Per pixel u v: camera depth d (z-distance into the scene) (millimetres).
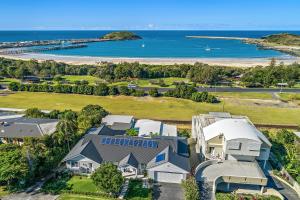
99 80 140500
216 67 154750
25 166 46656
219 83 139500
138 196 45531
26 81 137250
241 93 120062
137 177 50688
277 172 54000
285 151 62188
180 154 54500
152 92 111750
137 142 55500
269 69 148375
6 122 67125
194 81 139500
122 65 154125
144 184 48625
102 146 54750
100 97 110812
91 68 156125
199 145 61625
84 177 51000
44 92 117188
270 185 50312
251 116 89812
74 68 155500
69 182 49219
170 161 49125
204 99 105125
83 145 54531
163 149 53844
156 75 150875
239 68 163250
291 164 55906
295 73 142625
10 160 46438
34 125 65312
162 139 57500
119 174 45000
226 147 50812
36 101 102688
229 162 52625
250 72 146750
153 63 196250
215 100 107250
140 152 53250
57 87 116500
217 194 46781
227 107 99312
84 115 72812
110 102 103500
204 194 45656
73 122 64312
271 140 66750
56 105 97875
